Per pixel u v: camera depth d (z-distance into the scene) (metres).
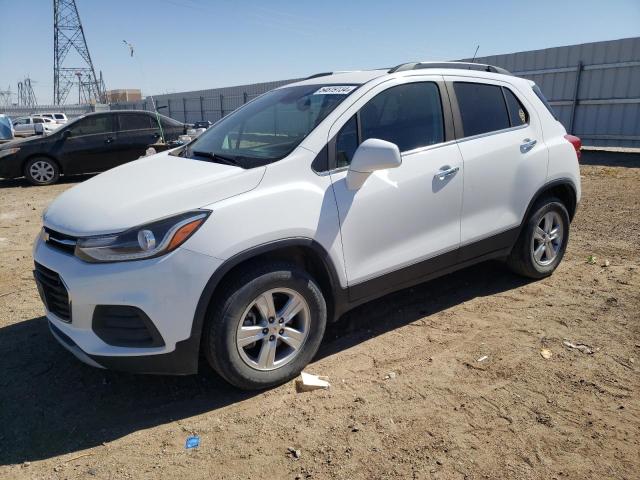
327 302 3.43
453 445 2.65
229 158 3.36
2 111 49.31
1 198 9.95
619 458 2.53
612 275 4.82
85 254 2.78
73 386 3.31
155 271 2.72
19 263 5.75
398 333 3.87
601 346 3.57
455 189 3.79
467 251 3.99
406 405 2.98
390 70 3.81
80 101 58.41
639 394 3.03
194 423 2.91
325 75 4.23
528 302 4.31
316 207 3.14
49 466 2.60
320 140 3.28
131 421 2.95
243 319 2.97
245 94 28.88
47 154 11.27
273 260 3.07
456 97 3.94
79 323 2.85
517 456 2.56
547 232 4.62
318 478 2.46
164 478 2.50
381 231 3.45
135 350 2.81
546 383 3.15
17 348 3.79
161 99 37.53
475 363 3.40
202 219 2.82
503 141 4.11
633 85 13.34
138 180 3.22
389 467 2.51
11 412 3.04
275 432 2.80
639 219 6.80
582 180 9.96
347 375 3.32
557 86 15.01
